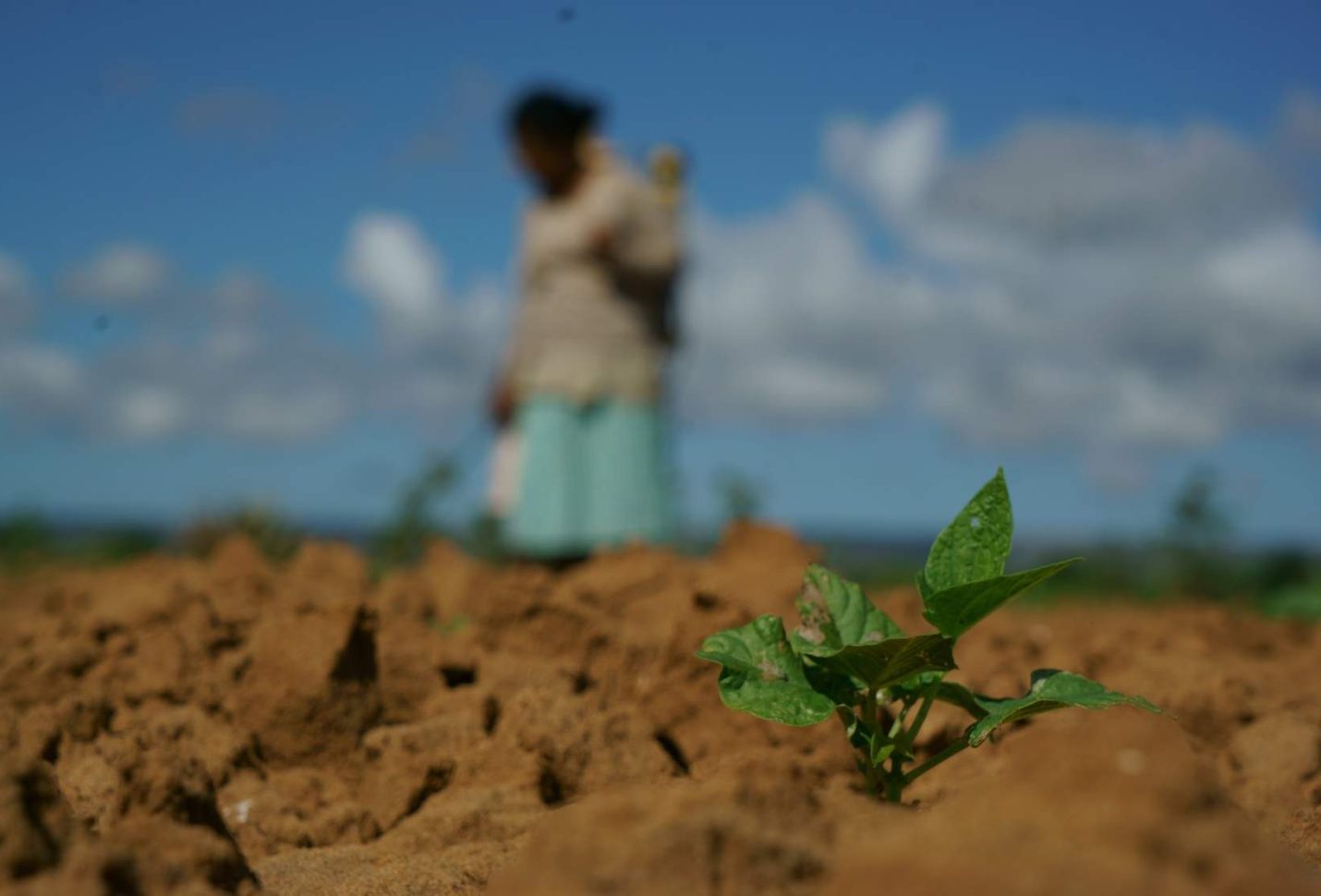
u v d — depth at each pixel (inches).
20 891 73.5
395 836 131.6
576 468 350.3
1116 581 444.1
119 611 216.1
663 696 156.6
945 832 67.1
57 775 129.2
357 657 163.2
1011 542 109.6
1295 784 142.1
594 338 348.2
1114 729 70.9
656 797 78.1
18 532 525.3
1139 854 62.3
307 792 145.9
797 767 89.5
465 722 153.5
